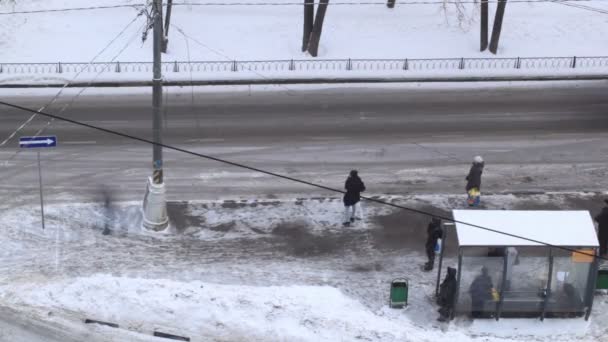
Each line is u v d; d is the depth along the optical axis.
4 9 136.62
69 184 86.06
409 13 141.75
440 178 91.00
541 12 144.75
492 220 65.00
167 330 60.94
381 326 62.41
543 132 105.00
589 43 136.75
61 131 100.12
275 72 122.75
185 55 126.94
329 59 127.69
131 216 80.00
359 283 69.31
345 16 140.00
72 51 126.00
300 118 107.38
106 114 106.50
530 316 65.75
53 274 67.94
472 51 132.62
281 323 62.16
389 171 92.38
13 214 78.75
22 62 122.88
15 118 103.62
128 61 123.31
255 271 70.50
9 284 65.81
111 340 59.38
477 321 64.94
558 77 124.88
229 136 100.69
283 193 86.38
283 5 142.12
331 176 90.62
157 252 73.31
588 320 65.62
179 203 83.25
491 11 144.25
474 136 103.06
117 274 68.44
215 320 62.22
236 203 83.69
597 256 63.69
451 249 75.44
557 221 65.19
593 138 103.44
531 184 90.06
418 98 116.25
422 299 67.25
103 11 137.00
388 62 128.25
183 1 141.50
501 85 122.19
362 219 80.62
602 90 121.19
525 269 64.19
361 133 103.00
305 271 70.88
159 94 74.12
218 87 118.06
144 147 96.56
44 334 59.47
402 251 74.94
